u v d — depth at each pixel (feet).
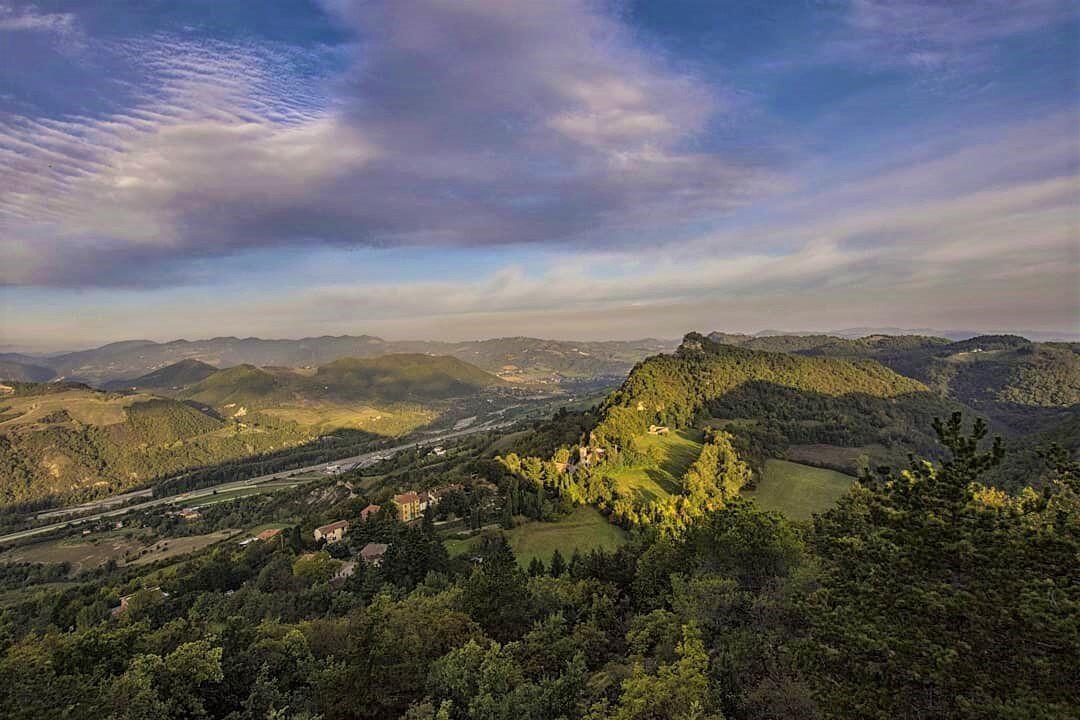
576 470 415.23
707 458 421.18
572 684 91.20
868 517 71.36
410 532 272.10
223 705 102.12
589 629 126.21
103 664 107.14
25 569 540.93
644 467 451.12
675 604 115.65
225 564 336.29
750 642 91.61
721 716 70.44
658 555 161.89
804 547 135.03
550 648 115.24
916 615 59.21
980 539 56.44
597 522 334.85
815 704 74.23
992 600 52.90
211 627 145.48
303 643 117.91
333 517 442.50
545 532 318.24
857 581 69.41
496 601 141.59
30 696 80.07
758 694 78.89
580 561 217.56
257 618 212.64
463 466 524.93
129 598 333.42
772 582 114.73
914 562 60.23
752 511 130.52
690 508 330.54
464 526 348.18
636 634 111.86
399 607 139.74
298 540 381.19
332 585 260.21
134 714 85.87
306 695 103.19
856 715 59.88
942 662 52.85
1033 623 49.11
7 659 87.25
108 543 618.44
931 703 57.77
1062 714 45.85
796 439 539.70
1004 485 284.20
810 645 68.39
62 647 106.32
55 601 345.10
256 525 586.45
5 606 391.24
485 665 97.76
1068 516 56.80
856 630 61.46
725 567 129.18
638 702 72.38
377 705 98.07
